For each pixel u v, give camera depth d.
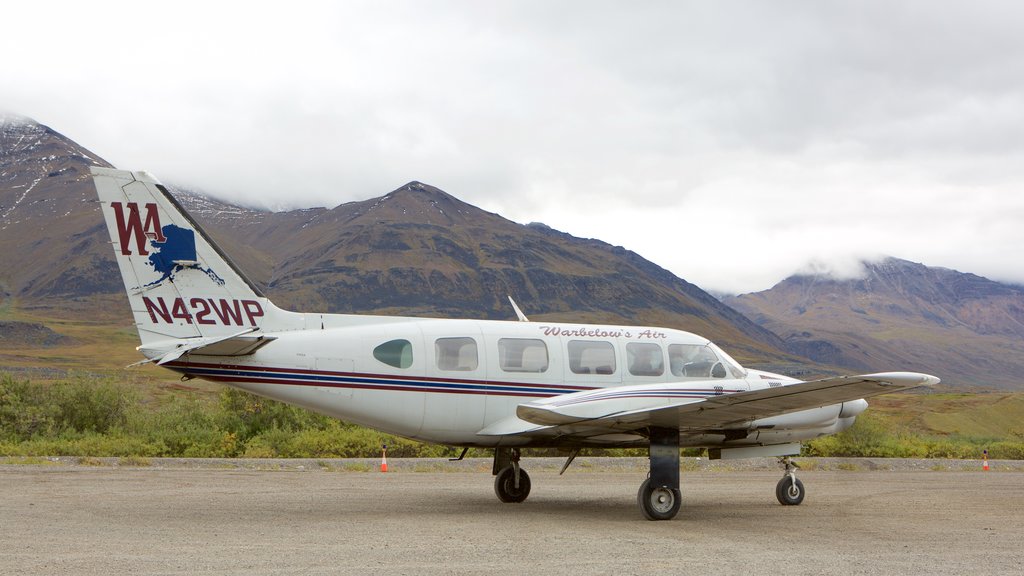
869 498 15.91
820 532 11.09
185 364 12.04
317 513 12.03
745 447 14.05
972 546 10.03
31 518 11.05
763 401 11.25
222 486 15.48
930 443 31.16
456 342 13.08
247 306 12.63
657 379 13.91
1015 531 11.45
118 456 22.83
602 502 14.32
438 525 10.94
